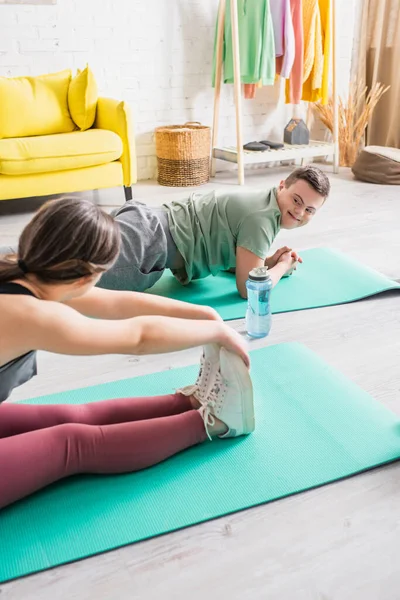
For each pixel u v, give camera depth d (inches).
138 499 48.4
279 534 45.5
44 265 37.8
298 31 159.5
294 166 188.9
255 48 153.4
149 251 80.7
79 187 132.7
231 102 174.4
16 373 43.1
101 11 149.9
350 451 54.0
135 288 81.9
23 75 146.6
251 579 41.6
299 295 88.4
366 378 67.3
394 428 57.3
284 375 66.5
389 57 182.2
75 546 43.8
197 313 52.6
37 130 136.5
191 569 42.4
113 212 87.0
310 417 59.0
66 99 140.3
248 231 81.7
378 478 51.4
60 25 146.6
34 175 127.2
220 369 53.1
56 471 47.1
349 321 81.1
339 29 183.3
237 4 153.1
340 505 48.4
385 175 159.3
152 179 171.0
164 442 51.5
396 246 110.8
